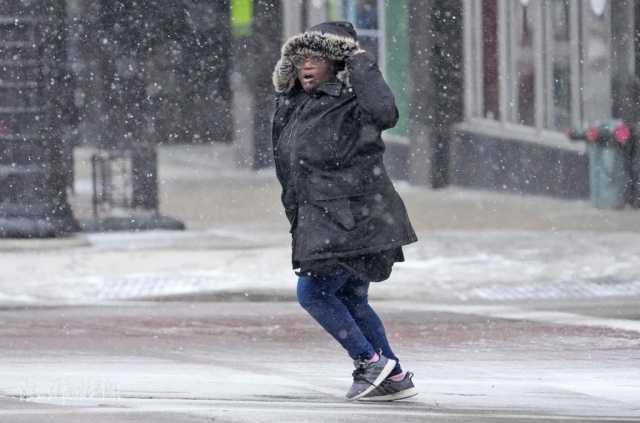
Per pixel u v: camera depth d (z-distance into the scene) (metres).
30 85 39.53
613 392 18.34
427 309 28.47
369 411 16.00
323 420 15.16
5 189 39.38
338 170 16.22
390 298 30.38
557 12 53.50
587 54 52.34
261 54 59.59
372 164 16.27
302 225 16.31
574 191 51.91
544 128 53.56
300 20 59.59
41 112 39.56
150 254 37.59
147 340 24.11
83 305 29.45
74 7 53.94
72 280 33.00
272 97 59.56
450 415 15.77
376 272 16.50
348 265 16.28
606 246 38.50
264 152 59.09
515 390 18.44
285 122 16.73
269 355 22.19
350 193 16.19
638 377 19.86
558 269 34.22
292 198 16.64
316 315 16.91
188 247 39.19
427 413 15.95
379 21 58.34
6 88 39.47
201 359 21.62
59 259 36.59
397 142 58.22
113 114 50.50
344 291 17.25
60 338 24.31
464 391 18.30
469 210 48.81
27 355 22.02
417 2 56.91
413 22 57.12
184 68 58.72
